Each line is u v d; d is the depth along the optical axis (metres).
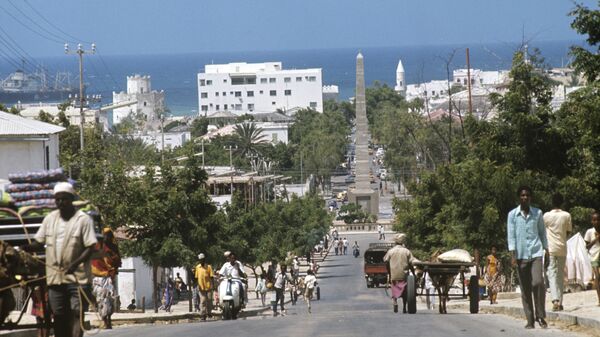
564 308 29.97
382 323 30.25
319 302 78.12
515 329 26.28
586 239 30.73
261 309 59.66
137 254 59.31
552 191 54.88
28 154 71.38
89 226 19.25
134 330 32.06
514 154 56.19
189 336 26.81
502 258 53.97
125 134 164.62
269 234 124.75
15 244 21.25
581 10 47.72
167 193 61.59
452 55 124.75
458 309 42.47
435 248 74.31
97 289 35.81
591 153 48.81
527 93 57.19
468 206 56.34
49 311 21.64
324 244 171.12
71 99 142.38
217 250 62.75
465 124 59.12
